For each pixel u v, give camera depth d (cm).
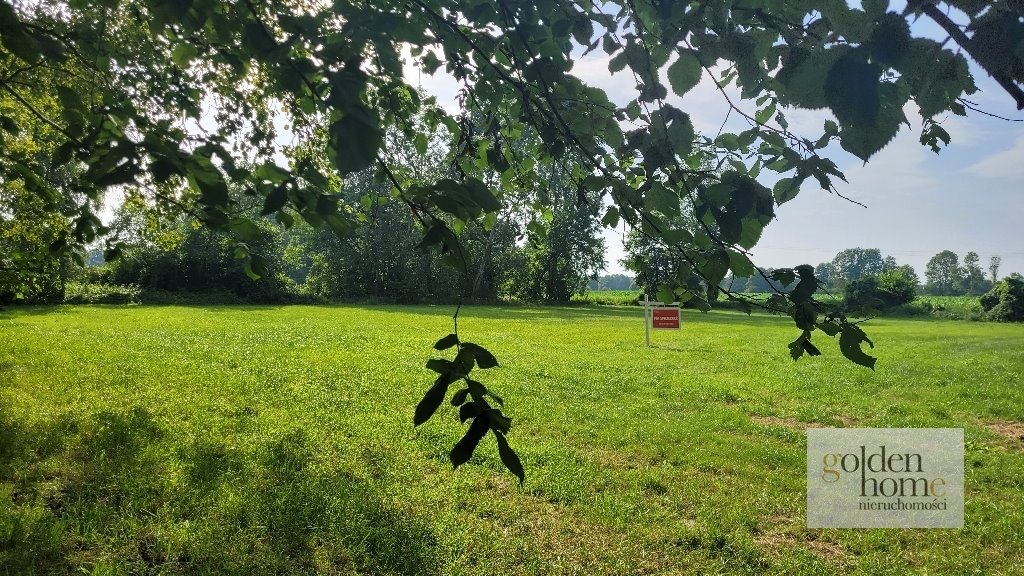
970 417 862
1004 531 456
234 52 190
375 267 4609
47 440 552
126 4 283
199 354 1191
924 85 100
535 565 384
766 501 507
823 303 154
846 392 1025
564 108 199
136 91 319
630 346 1706
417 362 1207
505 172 294
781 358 1466
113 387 825
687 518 473
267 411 731
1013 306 4528
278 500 444
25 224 739
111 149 125
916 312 5016
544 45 181
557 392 950
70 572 352
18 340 1289
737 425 773
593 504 483
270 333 1733
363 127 102
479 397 122
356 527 414
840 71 93
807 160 139
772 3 127
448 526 427
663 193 159
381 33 132
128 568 354
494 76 241
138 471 488
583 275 5522
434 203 132
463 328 2230
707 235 165
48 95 335
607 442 673
